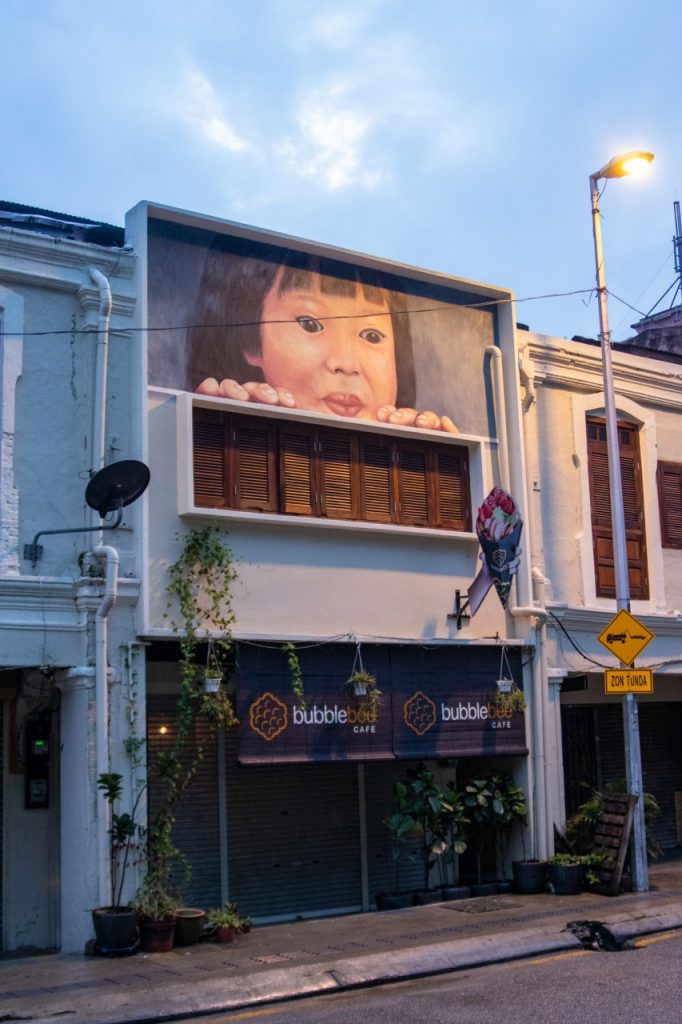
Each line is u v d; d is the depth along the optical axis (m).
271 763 13.11
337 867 14.74
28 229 13.11
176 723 13.64
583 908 13.49
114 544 12.46
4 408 12.09
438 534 14.97
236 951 11.60
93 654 12.12
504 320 16.28
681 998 9.34
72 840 12.03
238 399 13.59
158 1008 9.32
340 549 14.30
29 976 10.57
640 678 14.83
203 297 13.59
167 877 12.44
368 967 10.63
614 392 16.69
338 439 14.57
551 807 15.48
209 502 13.30
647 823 15.55
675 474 18.38
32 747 13.09
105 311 12.70
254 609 13.40
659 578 17.69
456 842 14.57
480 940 11.65
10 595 11.79
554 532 16.55
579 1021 8.67
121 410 12.80
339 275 14.84
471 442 15.68
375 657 14.27
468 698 15.00
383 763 15.45
